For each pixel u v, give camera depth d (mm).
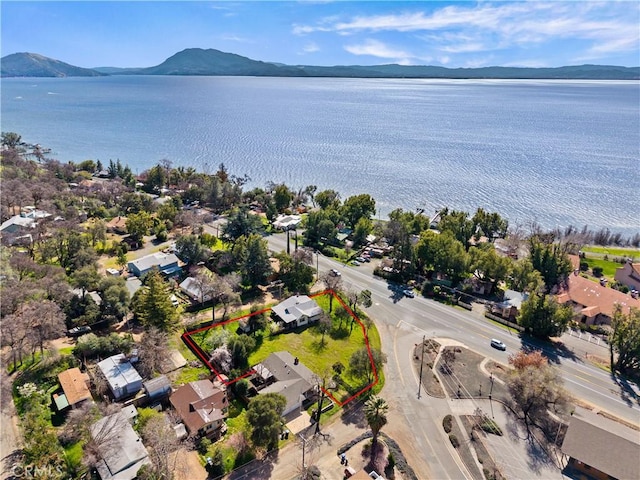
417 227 128500
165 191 170625
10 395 58281
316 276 104875
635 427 59844
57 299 76500
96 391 60844
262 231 133625
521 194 182750
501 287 103062
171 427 54219
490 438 57062
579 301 95250
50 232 111625
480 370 70938
